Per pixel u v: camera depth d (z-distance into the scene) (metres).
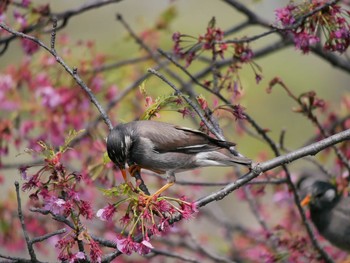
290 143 21.73
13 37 11.05
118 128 8.20
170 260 14.02
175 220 7.08
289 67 23.50
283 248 11.20
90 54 13.63
